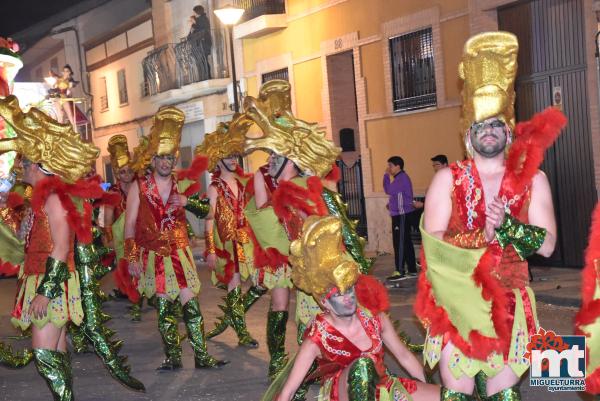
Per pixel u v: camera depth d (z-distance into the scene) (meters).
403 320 11.12
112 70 35.41
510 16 15.48
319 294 4.93
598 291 5.03
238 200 9.89
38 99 25.89
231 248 9.88
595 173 13.88
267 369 8.78
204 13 27.25
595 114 13.78
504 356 4.82
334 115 21.42
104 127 36.78
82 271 6.62
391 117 19.14
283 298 7.70
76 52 38.34
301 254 4.97
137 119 33.56
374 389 4.96
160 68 30.25
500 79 4.93
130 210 8.65
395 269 15.84
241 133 9.77
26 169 6.34
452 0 16.86
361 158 20.23
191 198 8.70
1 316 13.92
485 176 4.95
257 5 23.91
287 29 22.88
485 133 4.89
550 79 14.73
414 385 5.13
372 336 5.02
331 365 5.03
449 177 4.98
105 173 37.22
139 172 8.72
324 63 21.31
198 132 29.02
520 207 4.90
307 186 6.84
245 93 23.47
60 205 6.14
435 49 17.44
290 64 22.78
